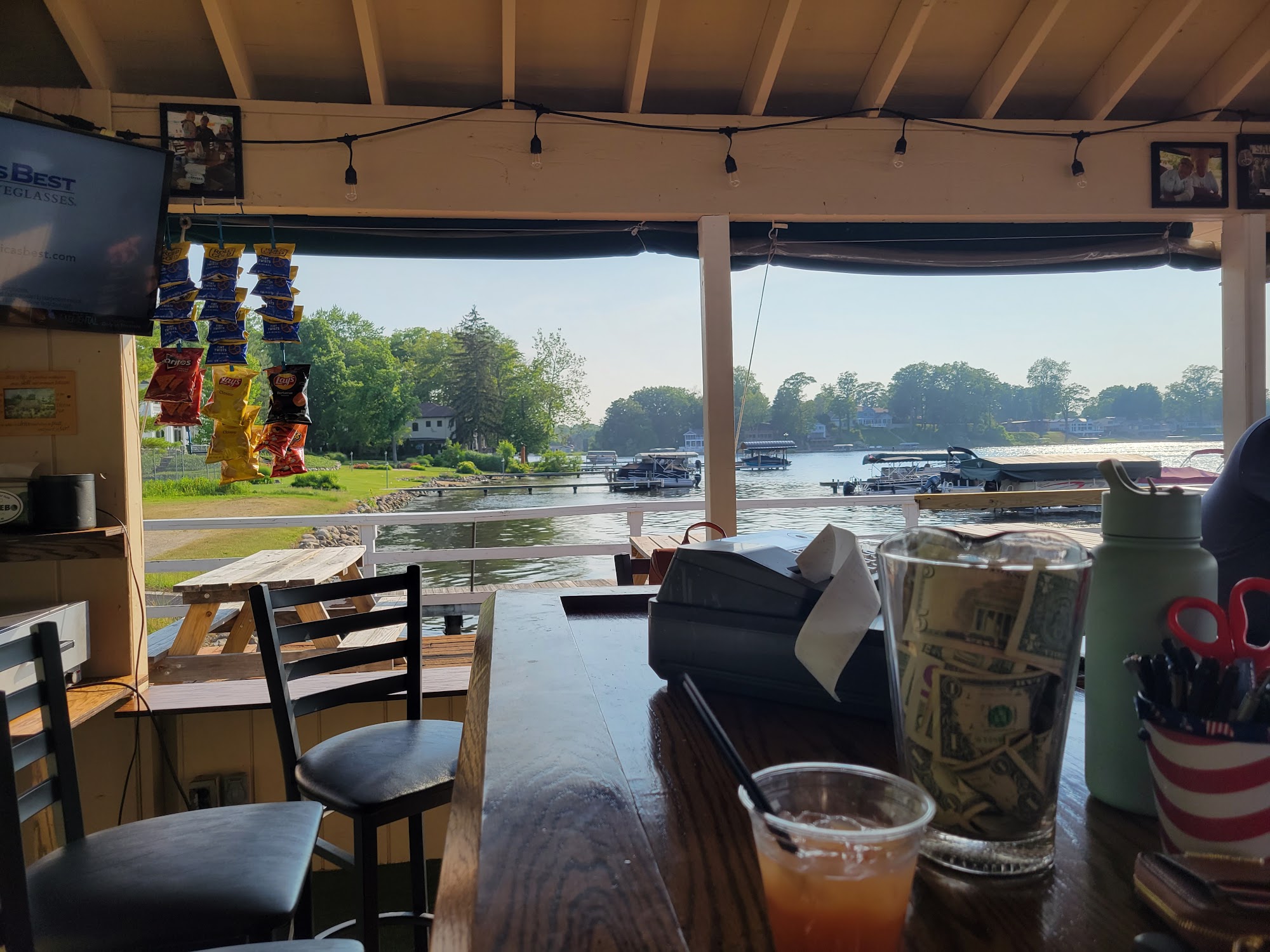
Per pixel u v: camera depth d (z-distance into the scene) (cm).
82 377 266
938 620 54
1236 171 357
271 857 133
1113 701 63
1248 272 361
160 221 271
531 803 62
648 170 329
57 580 268
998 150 347
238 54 300
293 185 308
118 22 296
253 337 960
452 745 171
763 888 51
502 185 321
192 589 300
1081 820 62
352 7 299
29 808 136
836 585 86
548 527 1421
